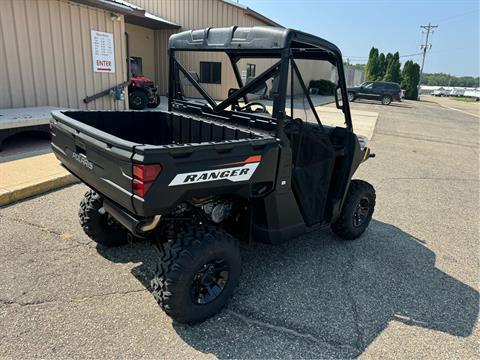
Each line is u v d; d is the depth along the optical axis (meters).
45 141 7.16
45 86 8.45
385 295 3.15
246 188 2.66
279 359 2.38
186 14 18.14
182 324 2.61
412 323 2.82
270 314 2.79
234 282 2.74
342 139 3.60
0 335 2.39
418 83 42.12
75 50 8.95
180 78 3.73
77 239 3.64
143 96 12.81
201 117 3.58
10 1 7.51
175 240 2.54
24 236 3.64
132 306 2.75
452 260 3.87
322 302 2.98
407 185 6.54
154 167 2.12
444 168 8.03
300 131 3.09
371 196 4.06
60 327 2.50
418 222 4.86
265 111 2.95
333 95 3.44
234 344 2.47
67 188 4.92
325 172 3.46
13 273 3.04
